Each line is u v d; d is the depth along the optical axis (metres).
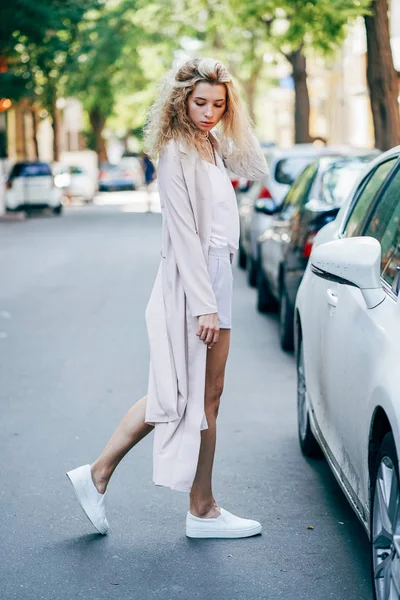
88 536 5.89
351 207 6.59
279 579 5.25
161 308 5.46
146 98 54.47
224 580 5.24
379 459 4.49
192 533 5.83
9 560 5.54
